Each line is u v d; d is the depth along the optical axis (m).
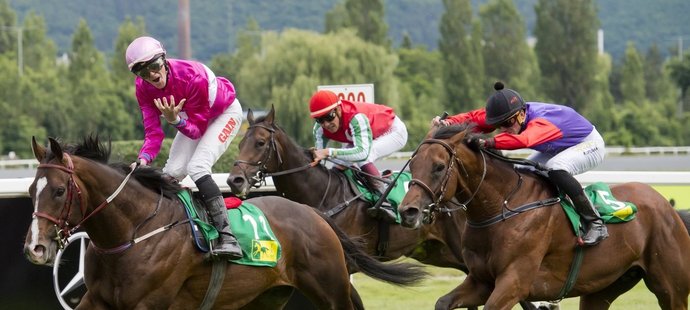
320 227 9.71
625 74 95.12
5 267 11.70
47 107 69.81
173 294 8.63
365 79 64.44
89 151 8.47
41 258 7.70
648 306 14.01
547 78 82.00
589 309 10.90
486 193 9.38
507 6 83.19
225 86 9.82
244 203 9.38
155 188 8.84
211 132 9.63
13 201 11.79
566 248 9.72
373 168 12.63
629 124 81.88
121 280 8.38
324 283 9.66
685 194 17.12
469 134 9.36
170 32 188.12
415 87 85.00
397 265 10.27
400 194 12.23
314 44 64.00
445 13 79.81
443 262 13.04
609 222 9.98
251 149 11.55
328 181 12.09
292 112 58.56
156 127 9.51
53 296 11.92
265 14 196.75
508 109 9.73
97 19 188.00
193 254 8.77
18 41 84.44
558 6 82.12
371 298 15.01
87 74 73.31
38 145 8.03
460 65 77.88
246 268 9.05
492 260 9.40
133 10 194.12
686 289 10.41
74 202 8.04
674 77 89.69
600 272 9.96
